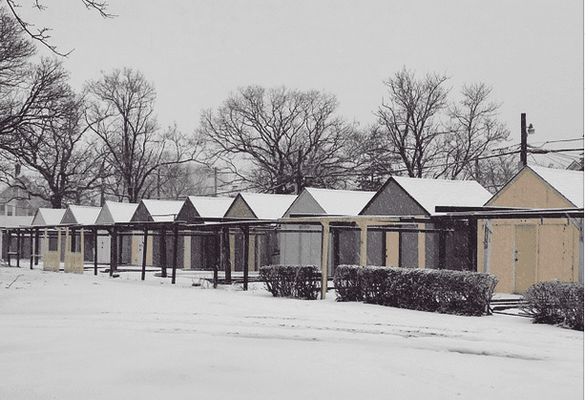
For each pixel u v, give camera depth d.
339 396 7.48
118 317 14.62
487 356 10.00
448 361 9.52
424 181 27.08
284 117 67.38
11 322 13.70
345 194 33.72
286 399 7.34
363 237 19.28
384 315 15.20
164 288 24.25
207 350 10.09
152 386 7.86
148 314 15.23
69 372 8.58
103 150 67.75
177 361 9.23
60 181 66.12
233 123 67.25
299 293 20.05
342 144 66.12
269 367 8.91
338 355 9.85
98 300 18.53
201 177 94.56
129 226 34.91
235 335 11.84
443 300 15.92
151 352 9.91
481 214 18.62
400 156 57.62
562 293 13.42
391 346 10.80
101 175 66.19
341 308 16.73
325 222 19.94
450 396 7.56
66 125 33.06
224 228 27.75
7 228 46.25
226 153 67.88
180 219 42.59
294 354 9.87
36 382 8.06
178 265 44.25
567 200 20.36
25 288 22.78
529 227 21.59
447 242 25.00
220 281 27.75
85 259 55.62
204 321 13.90
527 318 14.92
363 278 18.19
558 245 20.56
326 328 12.88
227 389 7.74
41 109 30.00
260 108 67.12
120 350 10.08
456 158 55.19
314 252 32.56
